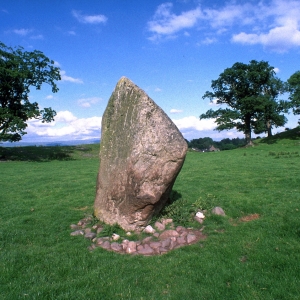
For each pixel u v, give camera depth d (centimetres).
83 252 727
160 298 546
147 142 808
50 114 3931
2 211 1109
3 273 620
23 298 537
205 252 719
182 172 2058
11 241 801
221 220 936
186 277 614
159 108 843
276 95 6009
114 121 918
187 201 1132
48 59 3975
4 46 3669
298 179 1557
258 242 759
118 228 853
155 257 703
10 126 3591
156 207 863
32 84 4025
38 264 664
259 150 4391
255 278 599
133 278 611
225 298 540
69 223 952
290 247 720
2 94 3803
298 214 941
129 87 886
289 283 574
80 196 1366
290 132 5812
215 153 4294
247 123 5522
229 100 5834
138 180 802
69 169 2600
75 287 577
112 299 545
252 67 5400
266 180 1603
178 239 795
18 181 1864
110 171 896
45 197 1369
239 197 1200
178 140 823
